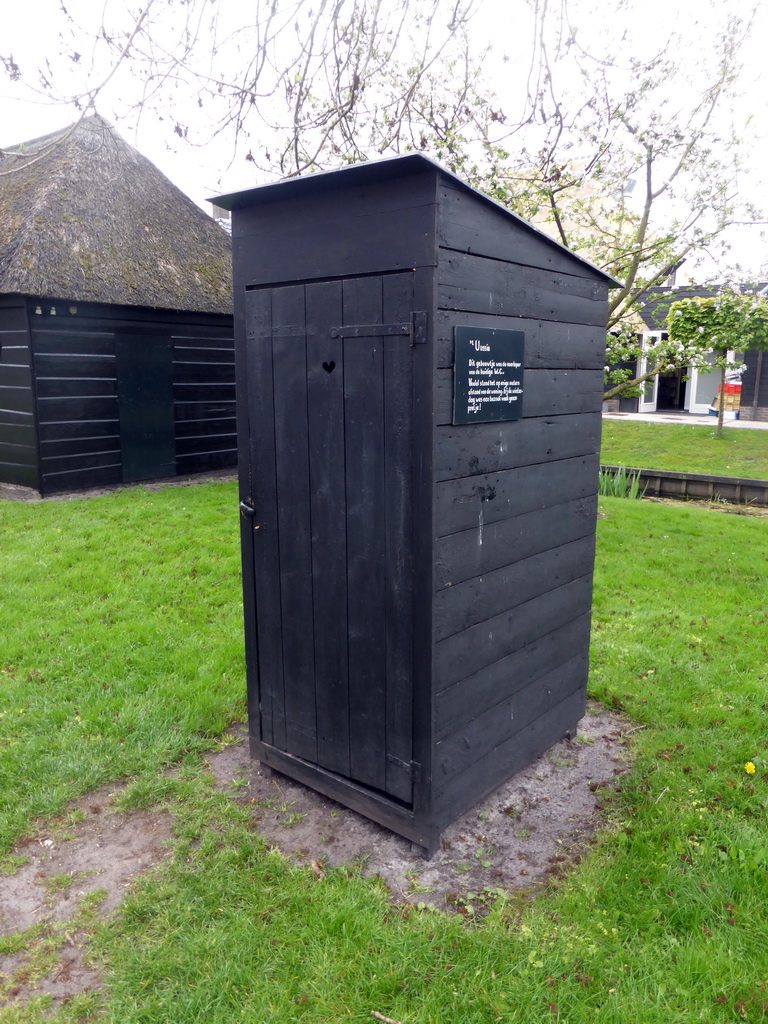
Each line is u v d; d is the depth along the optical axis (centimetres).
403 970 233
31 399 922
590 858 286
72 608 538
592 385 355
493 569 297
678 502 1178
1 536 728
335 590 294
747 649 493
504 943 244
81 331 963
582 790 340
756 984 228
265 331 298
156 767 349
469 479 274
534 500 320
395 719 284
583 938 245
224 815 315
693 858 284
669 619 550
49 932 253
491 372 276
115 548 689
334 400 279
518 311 290
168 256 1094
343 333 271
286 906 261
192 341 1120
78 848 295
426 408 252
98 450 1007
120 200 1079
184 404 1123
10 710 393
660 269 879
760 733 382
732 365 923
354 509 281
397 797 291
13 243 903
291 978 231
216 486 1040
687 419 2125
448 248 247
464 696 290
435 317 245
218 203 291
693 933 249
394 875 280
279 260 288
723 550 761
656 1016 217
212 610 542
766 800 321
